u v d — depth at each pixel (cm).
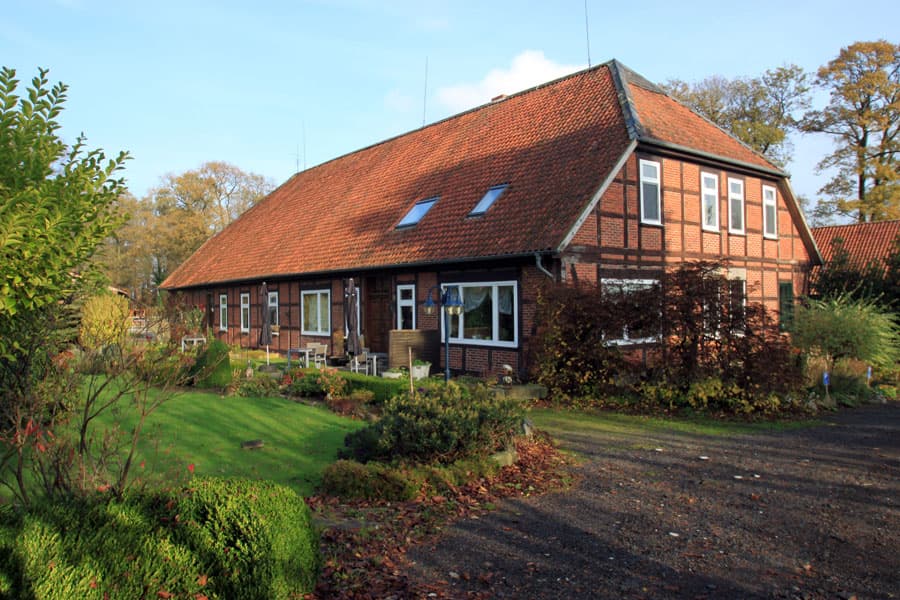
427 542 550
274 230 2714
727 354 1174
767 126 3559
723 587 462
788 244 2116
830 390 1309
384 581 471
